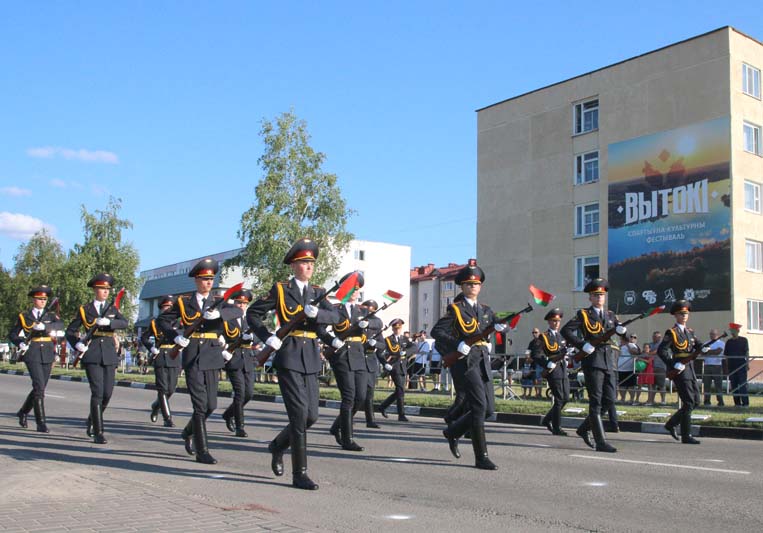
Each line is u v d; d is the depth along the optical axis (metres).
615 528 6.01
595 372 10.61
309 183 43.00
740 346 18.83
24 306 62.72
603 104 34.34
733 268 29.25
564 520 6.27
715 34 30.41
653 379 18.31
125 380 27.98
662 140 31.83
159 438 11.27
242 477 7.89
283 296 7.33
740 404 17.27
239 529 5.46
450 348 8.82
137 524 5.52
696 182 30.52
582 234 35.12
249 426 13.50
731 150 29.58
